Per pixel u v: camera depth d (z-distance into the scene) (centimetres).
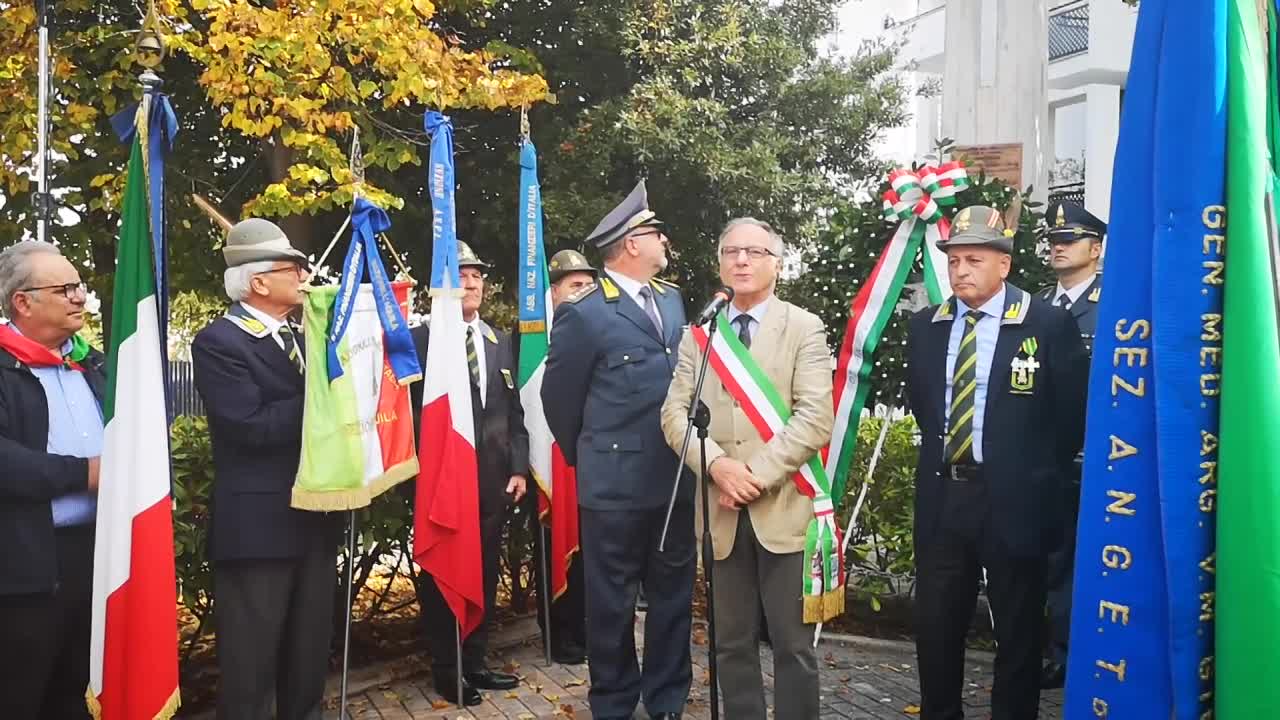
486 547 515
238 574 389
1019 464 392
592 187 891
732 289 386
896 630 601
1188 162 271
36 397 342
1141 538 278
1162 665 276
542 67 922
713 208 925
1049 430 397
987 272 400
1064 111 2012
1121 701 280
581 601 565
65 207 768
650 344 448
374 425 439
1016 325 399
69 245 800
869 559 601
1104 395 286
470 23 945
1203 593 270
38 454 331
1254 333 263
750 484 367
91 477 348
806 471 379
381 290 451
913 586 610
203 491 465
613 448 440
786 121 1003
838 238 591
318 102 725
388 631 604
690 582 454
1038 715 436
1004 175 679
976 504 400
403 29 745
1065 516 402
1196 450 270
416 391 514
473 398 516
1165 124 275
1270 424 261
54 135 731
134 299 354
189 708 477
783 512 375
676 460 444
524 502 612
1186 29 272
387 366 454
